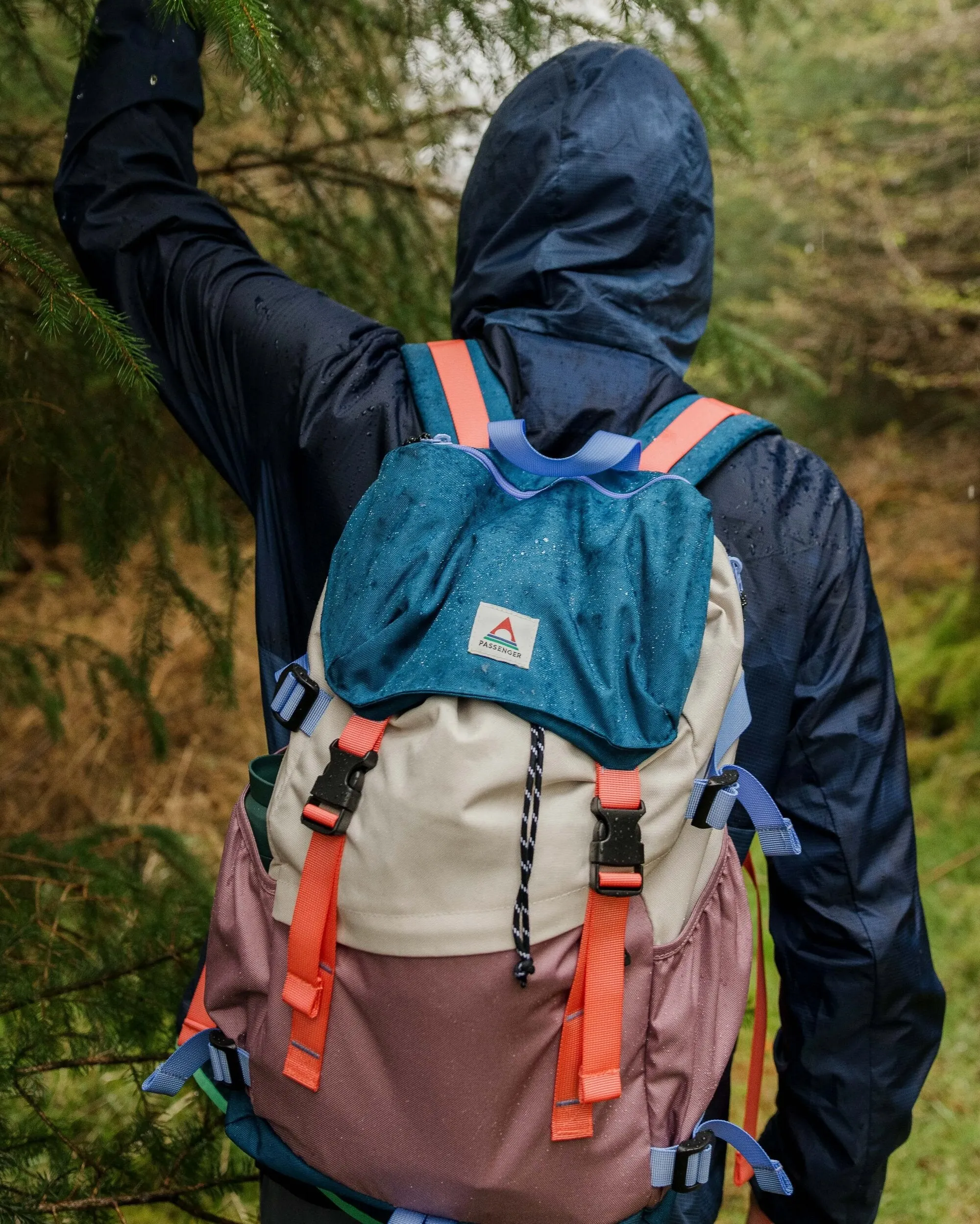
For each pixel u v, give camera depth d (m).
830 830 0.91
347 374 0.93
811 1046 0.94
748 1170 1.03
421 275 1.75
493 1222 0.80
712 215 1.03
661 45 1.52
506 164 1.01
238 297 0.99
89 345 1.38
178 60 1.11
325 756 0.81
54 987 1.42
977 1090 3.14
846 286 6.73
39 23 1.75
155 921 1.58
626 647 0.79
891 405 8.02
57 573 4.16
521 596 0.80
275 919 0.82
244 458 1.01
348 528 0.87
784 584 0.90
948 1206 2.73
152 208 1.05
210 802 3.87
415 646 0.81
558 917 0.76
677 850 0.82
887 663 0.95
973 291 6.23
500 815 0.76
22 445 1.51
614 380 0.94
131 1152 1.35
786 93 6.91
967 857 4.34
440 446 0.87
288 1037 0.81
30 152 1.55
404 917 0.76
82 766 3.55
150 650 1.91
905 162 6.66
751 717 0.88
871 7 6.74
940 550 6.72
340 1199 0.86
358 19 1.42
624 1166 0.80
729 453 0.91
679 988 0.81
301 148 1.65
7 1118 1.34
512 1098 0.77
